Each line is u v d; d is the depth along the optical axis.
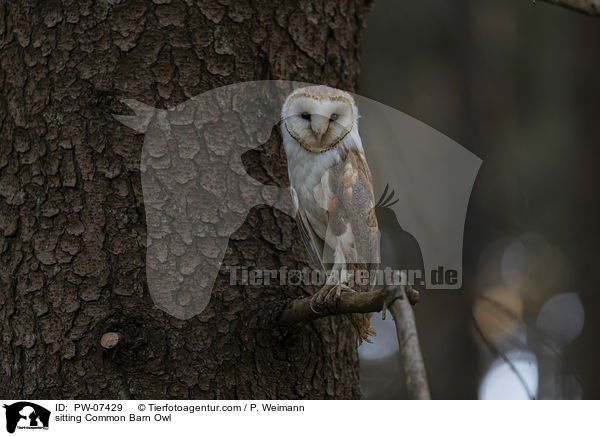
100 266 5.20
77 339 5.12
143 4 5.49
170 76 5.45
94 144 5.31
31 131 5.41
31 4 5.55
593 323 14.23
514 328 8.61
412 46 15.97
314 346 5.70
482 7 16.14
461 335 14.34
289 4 5.98
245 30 5.72
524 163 15.12
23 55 5.51
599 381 13.46
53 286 5.21
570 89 15.26
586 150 14.87
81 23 5.45
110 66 5.39
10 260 5.35
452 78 16.09
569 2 5.47
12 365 5.22
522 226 14.80
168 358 5.16
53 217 5.28
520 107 15.72
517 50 15.91
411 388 3.29
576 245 14.78
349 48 6.55
